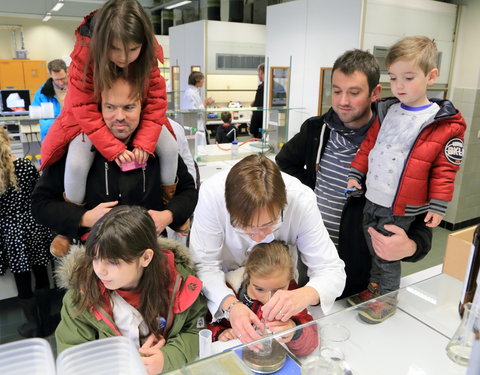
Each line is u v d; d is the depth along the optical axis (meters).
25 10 8.56
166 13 9.70
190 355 1.06
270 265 1.22
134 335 1.08
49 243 2.41
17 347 0.59
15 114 3.84
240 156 4.09
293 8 4.53
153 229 1.10
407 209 1.49
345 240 1.64
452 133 1.41
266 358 0.88
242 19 7.47
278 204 0.97
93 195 1.39
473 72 4.07
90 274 1.07
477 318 0.78
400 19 3.80
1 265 2.36
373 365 0.93
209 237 1.29
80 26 1.23
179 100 6.22
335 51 3.99
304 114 4.56
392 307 1.12
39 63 9.34
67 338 1.06
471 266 1.12
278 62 4.90
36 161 2.94
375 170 1.54
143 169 1.41
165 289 1.14
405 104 1.52
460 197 4.28
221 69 6.92
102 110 1.28
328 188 1.68
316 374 0.87
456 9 4.07
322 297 1.20
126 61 1.16
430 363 0.94
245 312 1.15
